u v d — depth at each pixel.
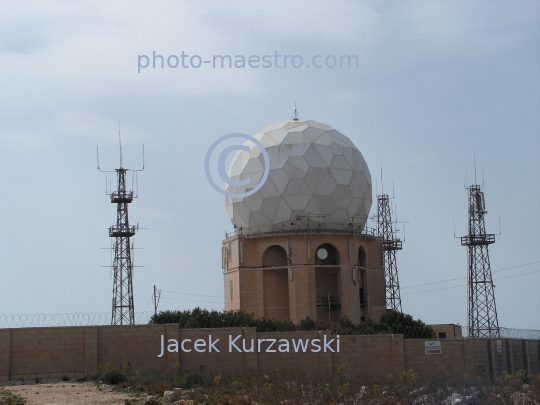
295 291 67.00
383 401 38.22
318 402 37.97
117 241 79.00
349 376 48.66
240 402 37.16
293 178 68.81
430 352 51.00
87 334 45.84
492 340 53.06
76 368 45.47
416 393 39.88
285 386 41.47
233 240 69.56
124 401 36.72
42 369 44.94
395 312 61.75
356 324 62.56
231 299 69.75
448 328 69.75
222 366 47.69
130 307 77.88
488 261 87.56
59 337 45.50
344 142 72.31
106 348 46.22
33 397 38.00
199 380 43.75
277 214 69.19
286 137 70.44
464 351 51.78
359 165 72.00
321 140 70.69
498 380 46.84
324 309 68.94
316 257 68.94
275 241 68.38
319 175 69.06
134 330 46.78
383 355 49.81
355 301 68.31
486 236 87.44
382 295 71.88
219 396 38.81
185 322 55.91
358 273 69.50
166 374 44.66
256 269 68.81
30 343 44.97
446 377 46.88
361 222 71.75
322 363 48.81
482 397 37.88
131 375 44.72
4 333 44.53
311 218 68.81
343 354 49.34
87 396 38.41
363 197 71.75
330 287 69.69
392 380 44.62
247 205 70.50
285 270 69.06
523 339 55.28
